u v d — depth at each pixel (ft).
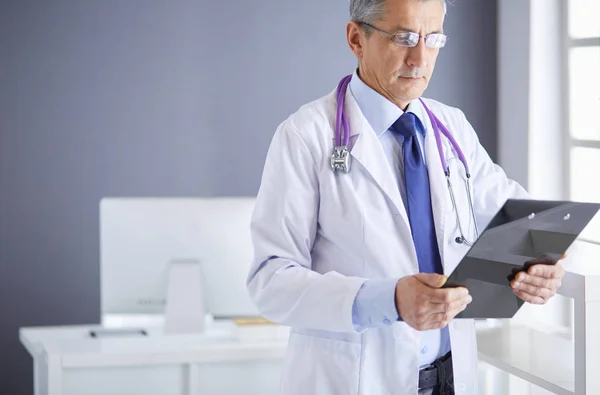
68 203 13.26
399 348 5.68
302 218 5.81
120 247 9.41
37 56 13.08
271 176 5.92
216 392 8.91
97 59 13.21
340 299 5.30
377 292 5.17
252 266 5.89
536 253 5.25
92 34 13.19
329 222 5.83
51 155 13.19
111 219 9.37
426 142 6.15
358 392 5.67
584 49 11.49
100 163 13.32
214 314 9.62
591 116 11.38
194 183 13.53
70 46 13.15
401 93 5.73
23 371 13.25
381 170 5.83
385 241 5.72
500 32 13.37
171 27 13.33
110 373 8.61
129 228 9.39
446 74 13.80
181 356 8.68
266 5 13.47
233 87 13.51
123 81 13.28
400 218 5.77
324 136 5.95
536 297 5.47
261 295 5.75
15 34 13.01
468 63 13.83
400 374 5.69
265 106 13.58
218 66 13.46
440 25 5.60
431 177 6.01
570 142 11.80
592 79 11.34
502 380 8.77
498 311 5.56
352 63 13.70
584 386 5.82
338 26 13.62
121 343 9.05
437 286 4.90
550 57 12.04
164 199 9.51
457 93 13.83
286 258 5.75
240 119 13.55
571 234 5.30
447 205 5.95
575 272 5.88
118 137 13.33
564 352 7.00
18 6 13.00
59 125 13.19
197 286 9.50
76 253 13.33
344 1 13.60
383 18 5.54
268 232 5.85
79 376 8.54
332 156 5.83
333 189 5.81
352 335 5.71
